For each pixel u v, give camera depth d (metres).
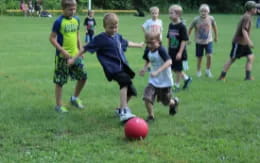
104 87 15.10
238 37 16.70
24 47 27.47
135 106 12.38
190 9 84.19
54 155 8.29
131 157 8.17
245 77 17.61
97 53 10.91
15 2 65.69
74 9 11.49
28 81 16.14
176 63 14.86
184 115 11.34
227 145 8.93
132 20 57.12
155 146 8.83
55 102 12.77
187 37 14.66
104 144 8.93
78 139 9.24
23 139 9.18
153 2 82.44
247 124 10.55
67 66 11.53
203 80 17.06
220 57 24.50
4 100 12.87
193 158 8.20
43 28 42.72
